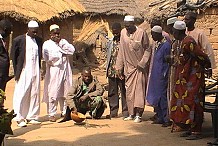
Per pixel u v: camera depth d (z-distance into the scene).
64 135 9.03
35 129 9.64
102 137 8.84
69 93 10.30
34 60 10.13
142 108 10.42
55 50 10.66
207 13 18.33
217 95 8.93
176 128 9.34
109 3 26.69
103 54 25.31
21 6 20.08
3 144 7.62
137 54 10.36
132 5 26.30
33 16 19.98
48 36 21.08
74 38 26.61
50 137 8.87
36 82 10.20
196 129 8.64
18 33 20.52
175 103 8.67
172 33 9.62
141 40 10.35
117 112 11.09
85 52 25.42
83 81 10.49
